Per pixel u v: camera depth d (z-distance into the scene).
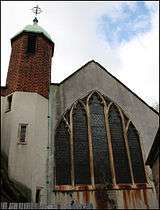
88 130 20.58
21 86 20.69
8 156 17.64
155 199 18.06
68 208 13.79
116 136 20.88
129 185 18.59
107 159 19.70
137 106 22.55
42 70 22.05
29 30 23.66
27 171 17.28
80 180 18.55
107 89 23.00
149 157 16.16
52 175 18.19
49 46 24.05
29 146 18.19
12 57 22.98
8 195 15.38
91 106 21.94
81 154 19.66
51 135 19.77
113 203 17.62
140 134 21.03
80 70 23.83
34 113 19.64
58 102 21.44
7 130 18.89
